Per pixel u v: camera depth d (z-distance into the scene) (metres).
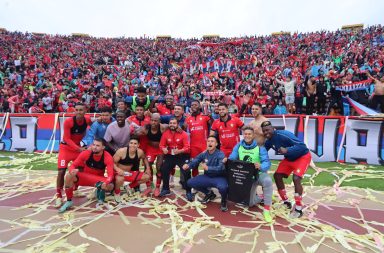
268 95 13.41
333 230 4.25
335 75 14.62
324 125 8.96
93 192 5.91
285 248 3.79
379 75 14.48
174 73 26.39
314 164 8.34
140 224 4.48
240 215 4.92
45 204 5.32
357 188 6.16
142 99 6.87
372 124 8.47
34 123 10.63
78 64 30.31
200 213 4.89
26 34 46.03
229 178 5.19
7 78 21.80
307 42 36.44
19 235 4.11
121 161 5.67
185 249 3.72
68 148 5.67
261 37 44.53
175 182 6.96
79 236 4.08
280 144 5.20
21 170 7.84
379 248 3.78
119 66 31.17
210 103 13.53
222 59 25.53
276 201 5.52
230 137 6.17
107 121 6.06
